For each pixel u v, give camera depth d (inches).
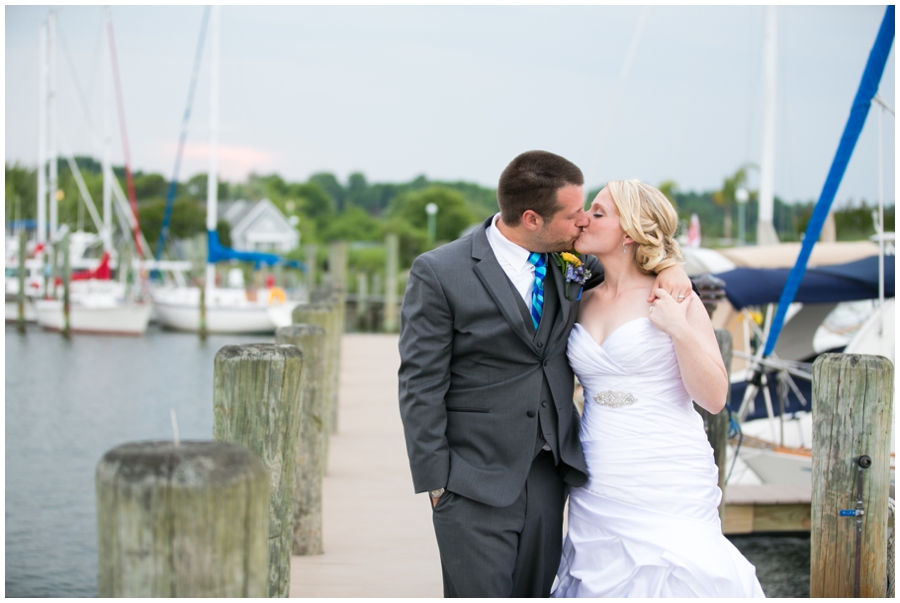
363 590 140.4
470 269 96.9
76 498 322.3
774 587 202.4
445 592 103.1
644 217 101.7
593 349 102.4
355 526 179.9
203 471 57.9
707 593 98.7
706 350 99.7
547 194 94.4
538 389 97.7
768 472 232.4
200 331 875.4
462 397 98.5
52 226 1100.5
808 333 293.1
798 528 202.5
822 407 114.6
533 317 98.9
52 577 239.9
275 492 98.1
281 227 2078.0
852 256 279.9
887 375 111.7
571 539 107.1
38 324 931.3
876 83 185.9
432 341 96.2
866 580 113.4
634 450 101.9
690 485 102.0
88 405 540.4
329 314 227.3
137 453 59.2
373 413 321.1
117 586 57.9
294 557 158.6
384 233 2041.1
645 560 100.0
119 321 881.5
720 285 160.6
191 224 1898.4
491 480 96.2
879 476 112.6
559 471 103.8
